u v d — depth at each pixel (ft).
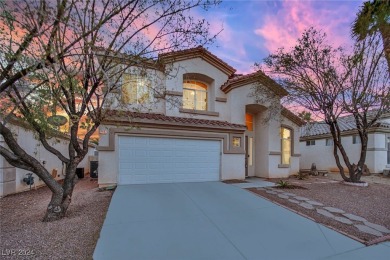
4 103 16.16
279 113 41.34
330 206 23.25
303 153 71.67
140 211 19.57
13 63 13.87
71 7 14.84
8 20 13.21
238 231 16.25
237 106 40.22
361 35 31.58
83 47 16.12
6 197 26.71
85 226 16.44
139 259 12.15
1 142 25.89
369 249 14.25
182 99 37.45
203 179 35.17
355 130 55.16
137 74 24.08
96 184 34.55
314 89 33.22
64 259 12.00
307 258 12.92
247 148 44.93
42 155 34.86
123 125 28.73
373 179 45.14
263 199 24.70
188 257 12.54
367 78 32.60
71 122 17.67
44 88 15.47
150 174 31.83
